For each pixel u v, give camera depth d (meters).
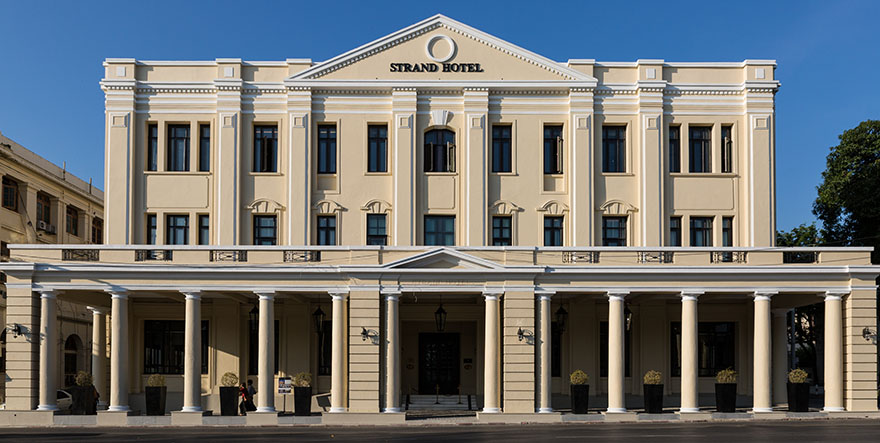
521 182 36.72
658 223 36.28
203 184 36.72
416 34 37.00
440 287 32.06
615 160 37.31
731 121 37.19
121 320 31.78
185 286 31.98
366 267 31.78
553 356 37.88
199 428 29.62
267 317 31.94
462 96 36.88
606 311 38.12
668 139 37.12
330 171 37.12
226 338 37.56
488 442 22.98
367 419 30.84
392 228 36.31
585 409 31.55
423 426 30.02
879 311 42.38
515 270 31.91
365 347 31.62
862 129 44.81
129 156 36.44
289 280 32.12
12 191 47.41
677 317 38.38
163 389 31.83
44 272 31.70
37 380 31.83
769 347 31.94
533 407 31.36
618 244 36.81
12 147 47.53
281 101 37.00
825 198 45.75
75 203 55.84
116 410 31.14
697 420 31.12
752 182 36.56
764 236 36.38
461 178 36.62
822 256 32.66
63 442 23.98
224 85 36.69
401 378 39.34
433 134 37.16
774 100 37.12
